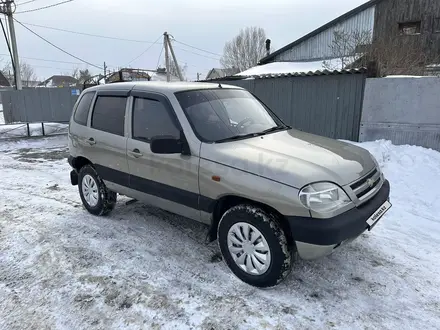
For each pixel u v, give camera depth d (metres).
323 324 2.48
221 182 2.96
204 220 3.27
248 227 2.90
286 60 21.20
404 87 7.19
